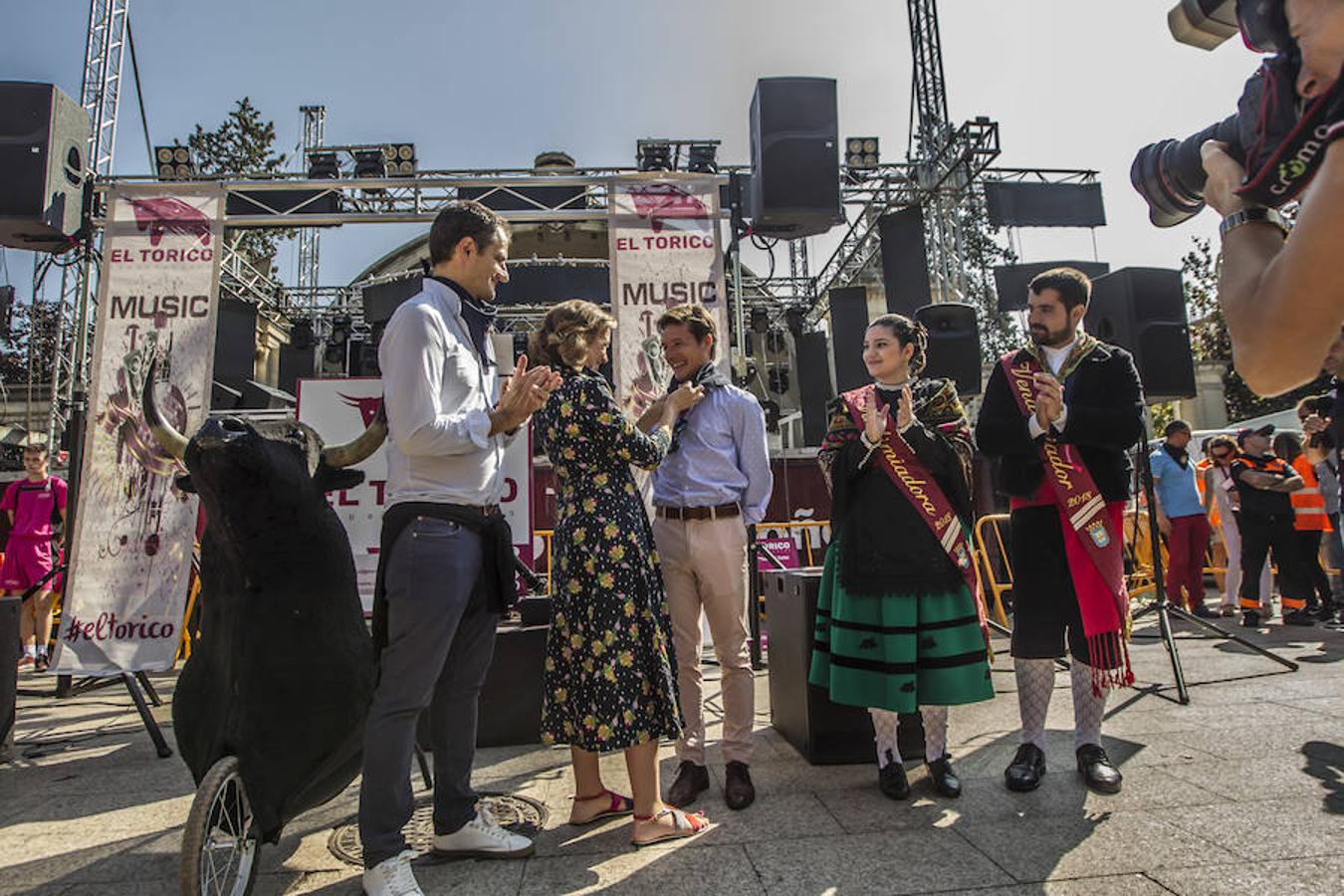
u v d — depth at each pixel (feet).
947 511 9.03
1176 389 19.15
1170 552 22.30
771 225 23.63
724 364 19.24
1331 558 21.68
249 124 74.38
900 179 31.83
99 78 30.66
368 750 6.82
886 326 9.82
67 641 15.75
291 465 6.76
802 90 23.15
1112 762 9.78
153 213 18.30
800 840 7.80
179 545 16.37
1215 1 3.43
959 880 6.76
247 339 38.55
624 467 8.55
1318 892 6.28
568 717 7.99
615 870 7.30
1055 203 34.76
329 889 7.19
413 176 23.90
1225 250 3.25
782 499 30.12
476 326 7.84
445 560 7.02
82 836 8.68
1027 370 9.72
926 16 31.96
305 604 6.73
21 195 19.57
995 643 19.35
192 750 7.03
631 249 19.48
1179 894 6.35
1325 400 20.15
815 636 9.85
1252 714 11.59
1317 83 2.72
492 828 7.79
